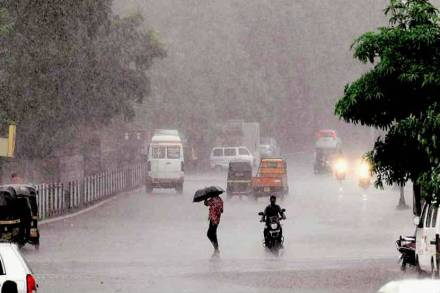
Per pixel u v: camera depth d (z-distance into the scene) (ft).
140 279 163.12
